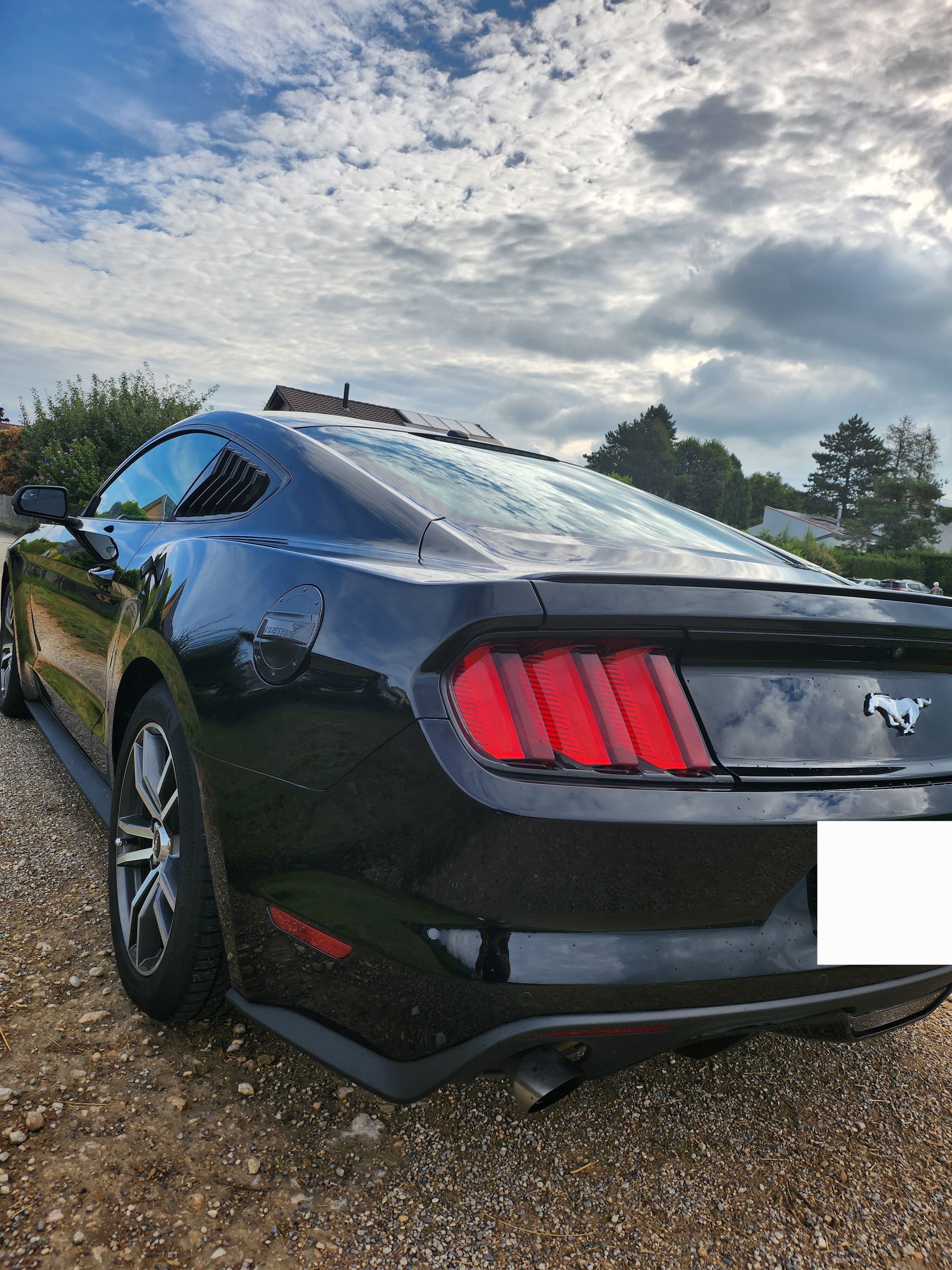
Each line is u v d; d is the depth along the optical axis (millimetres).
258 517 1878
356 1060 1281
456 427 31375
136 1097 1556
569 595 1161
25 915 2172
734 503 107062
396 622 1237
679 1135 1662
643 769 1185
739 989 1244
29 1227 1252
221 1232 1293
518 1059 1225
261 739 1390
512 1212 1409
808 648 1354
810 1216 1476
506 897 1143
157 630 1786
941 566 66562
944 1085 1929
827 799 1294
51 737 3084
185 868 1591
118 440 20859
